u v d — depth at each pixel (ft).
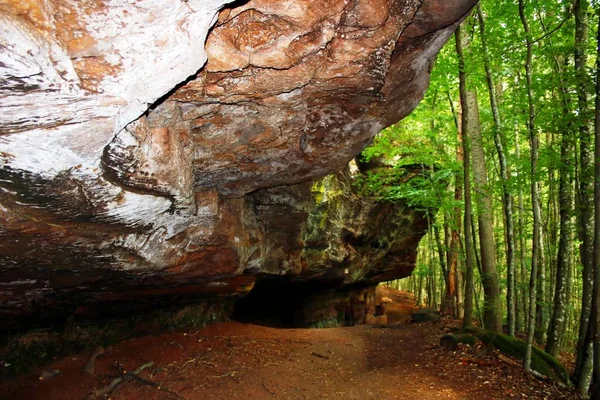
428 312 44.98
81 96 7.92
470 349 28.17
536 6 26.50
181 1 7.27
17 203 9.90
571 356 43.52
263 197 32.81
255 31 10.93
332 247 45.70
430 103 40.47
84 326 21.74
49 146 8.72
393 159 51.57
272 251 36.27
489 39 27.81
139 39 7.61
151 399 18.62
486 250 33.86
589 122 25.35
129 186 12.07
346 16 11.53
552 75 23.98
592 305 20.65
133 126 10.52
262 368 24.80
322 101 16.05
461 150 41.75
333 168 22.04
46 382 18.02
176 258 18.61
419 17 14.05
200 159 16.37
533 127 24.67
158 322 27.43
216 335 29.60
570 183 28.73
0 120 7.57
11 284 13.82
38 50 6.57
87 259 13.91
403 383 23.86
